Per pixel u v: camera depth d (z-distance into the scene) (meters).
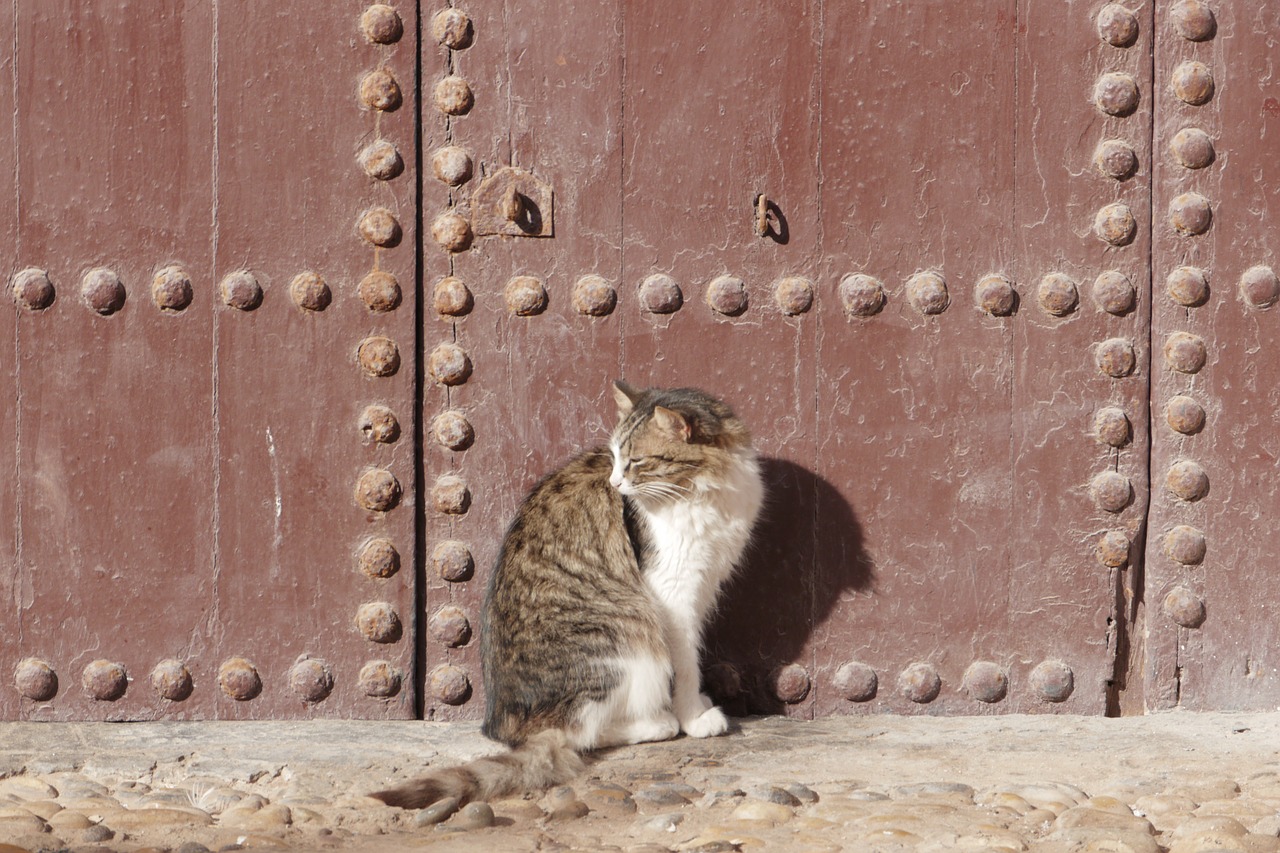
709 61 4.71
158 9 4.56
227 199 4.62
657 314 4.76
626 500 4.61
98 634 4.68
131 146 4.58
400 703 4.77
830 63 4.73
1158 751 4.40
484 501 4.78
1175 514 4.84
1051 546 4.86
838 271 4.77
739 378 4.80
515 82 4.68
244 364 4.66
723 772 4.22
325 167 4.64
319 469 4.70
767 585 4.86
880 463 4.83
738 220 4.75
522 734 4.38
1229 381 4.80
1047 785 4.03
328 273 4.66
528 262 4.73
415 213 4.68
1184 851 3.48
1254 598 4.84
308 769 4.27
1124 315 4.80
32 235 4.57
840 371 4.80
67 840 3.63
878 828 3.67
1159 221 4.77
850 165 4.75
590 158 4.71
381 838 3.67
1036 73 4.74
